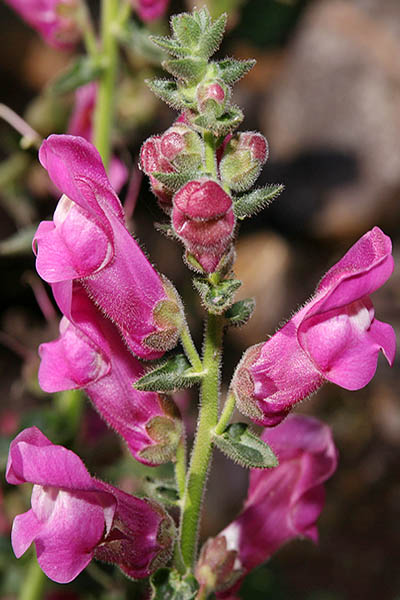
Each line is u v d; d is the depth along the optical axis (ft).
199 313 1.83
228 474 1.83
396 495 1.97
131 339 0.81
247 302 0.81
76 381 0.82
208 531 1.75
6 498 1.15
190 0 1.46
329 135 2.27
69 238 0.79
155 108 1.30
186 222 0.77
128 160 1.19
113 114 1.16
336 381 0.77
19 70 2.25
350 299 0.75
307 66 2.35
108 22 1.15
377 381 2.14
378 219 2.22
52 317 1.21
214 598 0.89
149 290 0.81
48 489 0.78
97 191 0.79
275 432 0.88
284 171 2.25
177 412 0.84
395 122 2.26
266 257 2.22
